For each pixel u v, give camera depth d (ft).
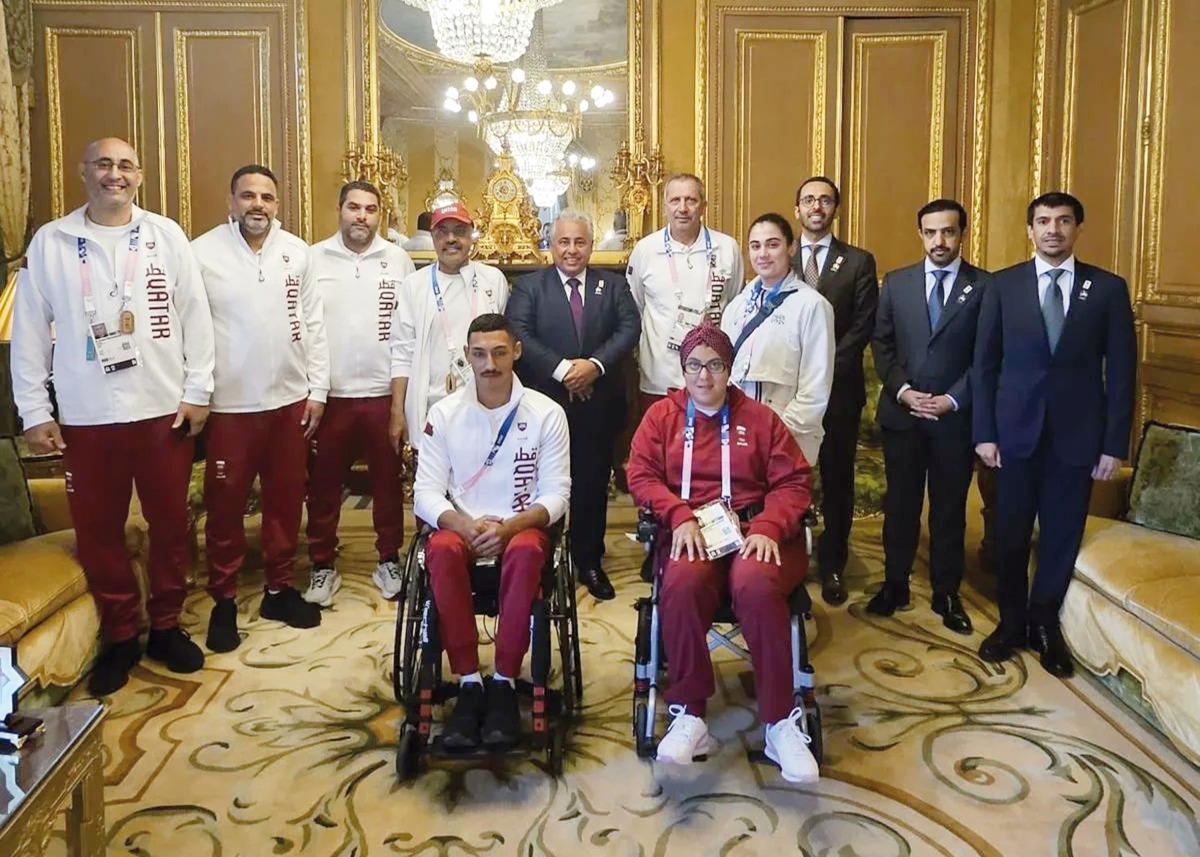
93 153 9.80
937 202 11.39
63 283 9.83
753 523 8.68
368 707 9.78
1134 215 14.60
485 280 12.32
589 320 12.34
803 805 8.00
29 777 5.67
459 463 9.36
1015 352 10.46
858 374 12.59
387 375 12.60
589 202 17.26
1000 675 10.44
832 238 12.69
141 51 16.62
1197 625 8.48
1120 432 10.20
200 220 16.96
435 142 17.07
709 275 12.53
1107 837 7.54
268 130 16.80
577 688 9.70
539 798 8.14
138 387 10.04
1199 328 13.39
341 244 12.51
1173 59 13.71
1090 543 10.54
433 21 14.47
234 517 11.35
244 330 11.12
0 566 9.93
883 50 17.29
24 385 9.92
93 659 10.43
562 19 16.87
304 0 16.61
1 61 15.19
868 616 12.14
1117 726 9.30
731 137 17.17
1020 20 16.89
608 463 12.80
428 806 8.02
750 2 16.96
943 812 7.89
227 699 9.94
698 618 8.21
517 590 8.52
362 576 13.71
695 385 8.95
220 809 7.95
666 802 8.07
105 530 10.28
